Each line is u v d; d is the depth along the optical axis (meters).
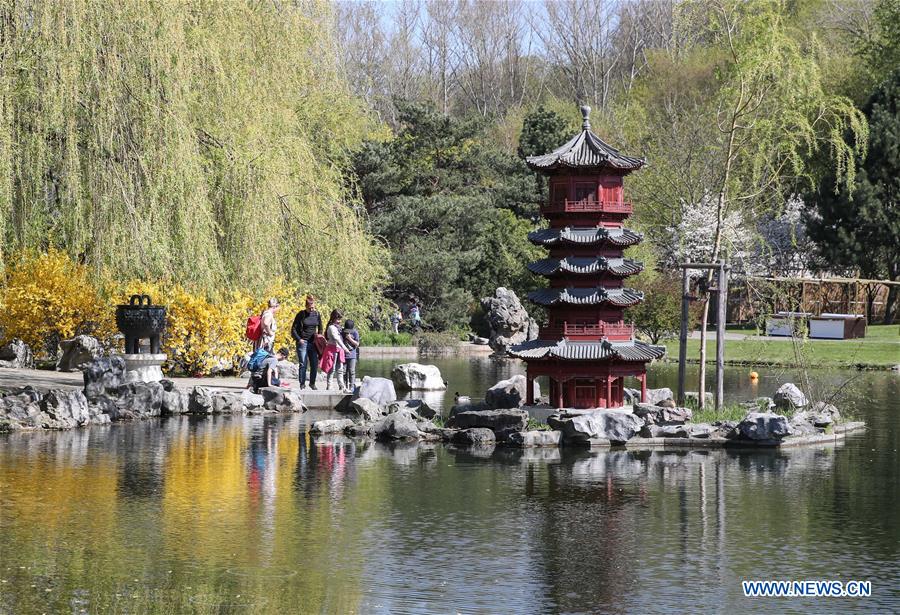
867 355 45.56
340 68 32.84
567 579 12.04
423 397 30.80
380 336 54.16
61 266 31.59
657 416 22.56
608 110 81.75
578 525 14.52
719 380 24.80
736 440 21.75
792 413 24.42
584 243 23.22
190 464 18.66
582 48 106.12
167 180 23.77
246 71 28.55
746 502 16.03
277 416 25.70
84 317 31.56
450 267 56.44
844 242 59.97
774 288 29.95
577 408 23.70
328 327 28.61
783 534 14.09
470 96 109.94
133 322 26.61
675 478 17.98
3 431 22.11
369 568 12.38
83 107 23.11
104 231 23.19
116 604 10.98
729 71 27.02
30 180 22.81
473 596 11.41
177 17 24.30
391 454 20.38
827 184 59.62
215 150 26.95
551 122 66.75
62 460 18.83
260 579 11.90
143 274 23.92
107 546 13.15
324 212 29.66
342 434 22.91
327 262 29.28
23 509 14.97
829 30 76.19
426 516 14.95
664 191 56.78
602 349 23.27
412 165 62.03
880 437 23.11
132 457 19.25
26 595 11.24
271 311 27.80
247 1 29.56
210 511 15.04
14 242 23.16
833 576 12.22
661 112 67.75
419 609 10.96
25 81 22.53
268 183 27.19
